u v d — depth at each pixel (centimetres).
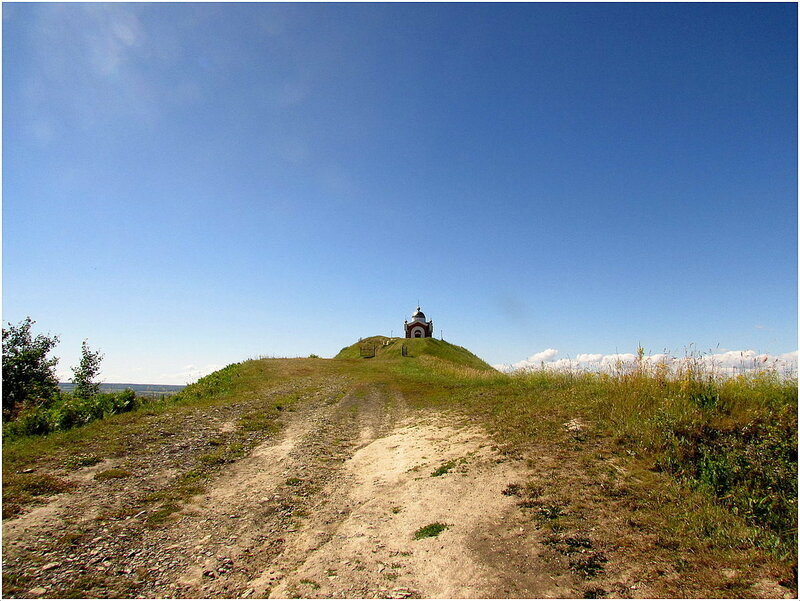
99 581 561
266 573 591
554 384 1623
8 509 743
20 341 1986
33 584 543
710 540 573
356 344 6581
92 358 2750
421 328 7456
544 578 522
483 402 1552
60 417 1316
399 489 852
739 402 973
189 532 713
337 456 1160
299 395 2169
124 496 846
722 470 718
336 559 606
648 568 527
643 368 1265
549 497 724
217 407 1738
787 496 648
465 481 830
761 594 468
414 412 1656
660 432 890
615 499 698
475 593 504
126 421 1398
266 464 1085
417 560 583
